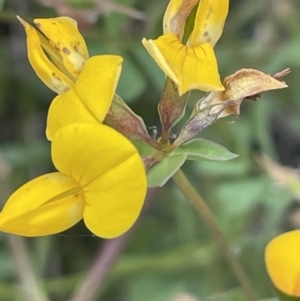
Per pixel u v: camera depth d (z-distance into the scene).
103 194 0.10
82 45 0.11
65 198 0.10
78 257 0.19
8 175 0.18
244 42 0.19
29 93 0.20
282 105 0.20
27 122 0.20
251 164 0.18
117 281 0.19
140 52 0.17
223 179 0.19
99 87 0.10
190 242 0.19
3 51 0.20
